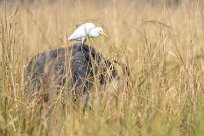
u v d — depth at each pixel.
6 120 20.20
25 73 22.48
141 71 22.27
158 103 21.17
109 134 19.20
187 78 22.27
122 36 33.50
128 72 22.03
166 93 21.64
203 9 24.08
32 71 21.84
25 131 19.94
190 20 23.92
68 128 19.33
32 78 22.22
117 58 23.27
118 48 25.39
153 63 22.83
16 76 22.36
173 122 20.31
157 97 21.39
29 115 20.36
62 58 22.44
